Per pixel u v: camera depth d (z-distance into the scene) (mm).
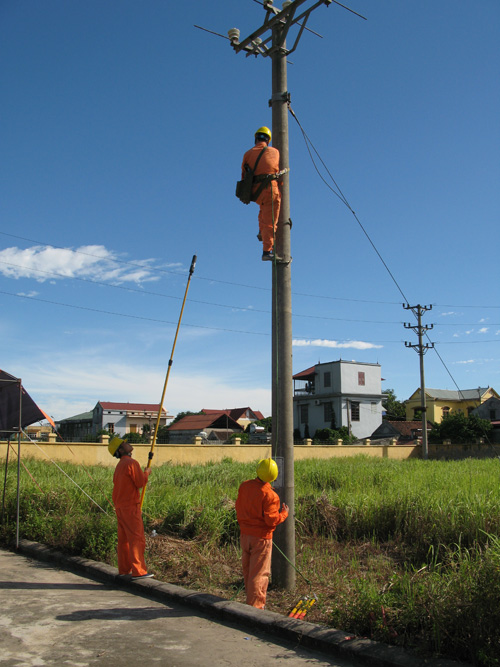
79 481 12070
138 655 4168
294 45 7340
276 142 7250
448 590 4570
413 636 4340
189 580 6633
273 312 7008
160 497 10195
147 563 7234
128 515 6500
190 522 8812
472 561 5355
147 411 68125
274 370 6898
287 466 6625
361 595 4859
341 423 51031
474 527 7922
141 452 25766
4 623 4844
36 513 8906
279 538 6465
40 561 7625
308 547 8445
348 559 8008
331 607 5320
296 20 7125
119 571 6559
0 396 9094
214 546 8117
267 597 6125
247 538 5715
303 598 5871
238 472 17328
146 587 6094
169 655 4188
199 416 63438
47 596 5797
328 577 6820
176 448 27297
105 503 9500
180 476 16391
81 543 7586
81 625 4852
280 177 7039
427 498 9273
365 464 20734
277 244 7051
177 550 7742
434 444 42188
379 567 7410
